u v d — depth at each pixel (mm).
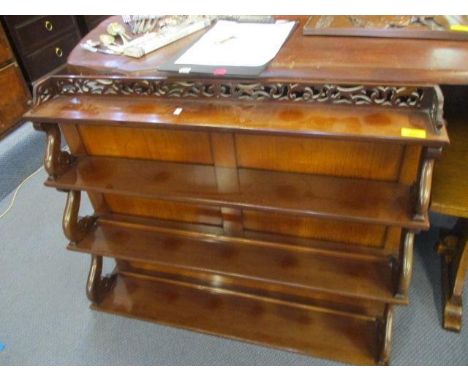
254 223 1213
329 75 880
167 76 943
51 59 2520
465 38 954
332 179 992
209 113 888
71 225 1223
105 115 928
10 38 2256
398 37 1002
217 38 1068
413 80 840
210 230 1264
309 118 830
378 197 917
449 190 1021
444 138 720
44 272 1662
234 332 1322
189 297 1444
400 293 999
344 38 1038
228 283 1434
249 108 887
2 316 1486
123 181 1062
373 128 775
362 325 1299
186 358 1294
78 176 1097
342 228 1128
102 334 1391
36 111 978
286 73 896
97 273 1426
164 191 1012
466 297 1389
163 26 1239
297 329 1308
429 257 1545
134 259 1220
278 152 995
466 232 1189
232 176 1033
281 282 1092
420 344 1265
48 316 1473
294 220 1156
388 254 1114
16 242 1826
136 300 1461
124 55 1098
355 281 1070
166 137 1062
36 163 2342
